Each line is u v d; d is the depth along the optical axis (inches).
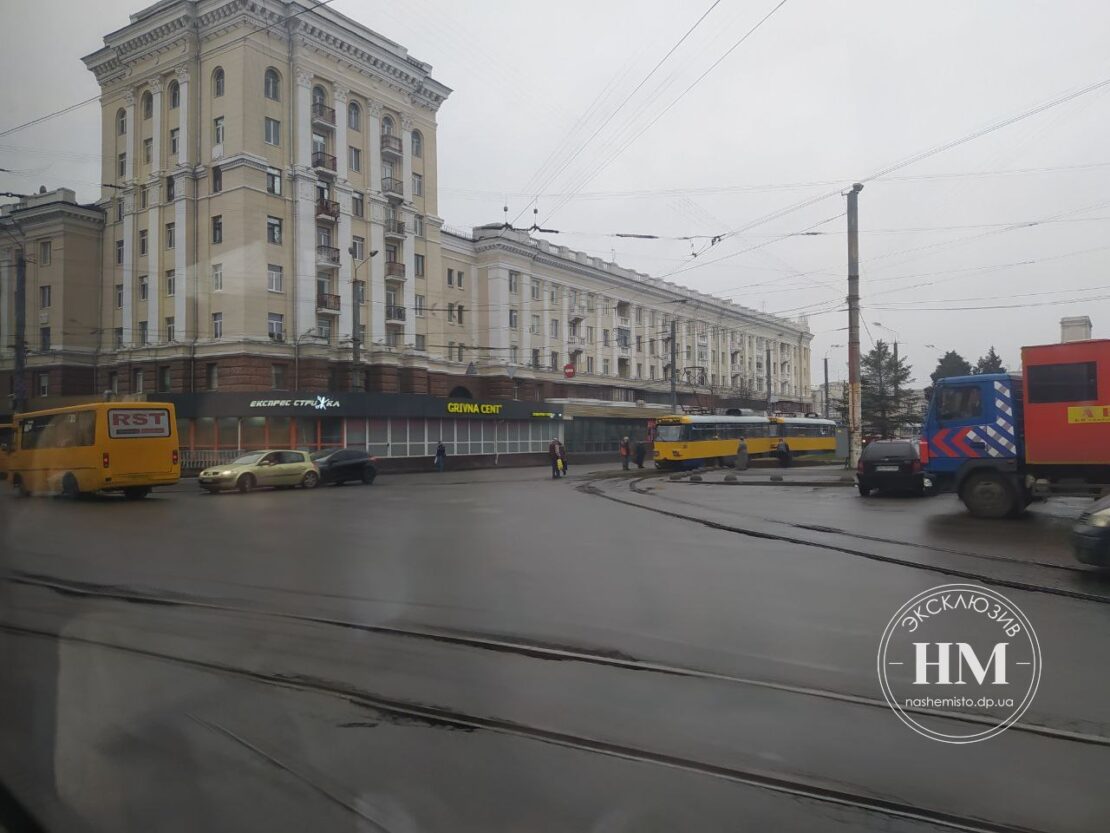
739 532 498.9
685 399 2679.6
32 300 682.8
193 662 222.7
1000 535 466.0
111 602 300.7
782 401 3142.2
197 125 861.8
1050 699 187.8
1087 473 524.4
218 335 908.0
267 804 137.6
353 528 533.6
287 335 1069.1
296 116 1061.1
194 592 317.4
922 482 745.6
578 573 356.2
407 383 1611.7
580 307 2316.7
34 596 310.8
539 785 144.9
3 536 332.8
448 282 1984.5
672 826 129.5
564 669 215.9
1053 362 530.0
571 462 2081.7
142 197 805.9
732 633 249.0
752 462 1692.9
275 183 1002.7
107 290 766.5
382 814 133.7
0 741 163.9
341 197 1197.1
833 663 217.0
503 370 2026.3
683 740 166.1
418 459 1600.6
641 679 206.7
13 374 576.1
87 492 691.4
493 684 203.9
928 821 132.0
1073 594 294.8
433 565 379.9
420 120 1492.4
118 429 720.3
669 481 1103.6
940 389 578.9
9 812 134.9
